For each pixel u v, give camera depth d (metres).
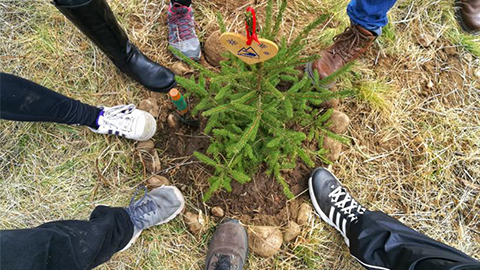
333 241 2.24
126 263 2.14
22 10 2.38
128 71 2.16
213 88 1.65
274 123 1.63
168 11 2.27
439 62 2.59
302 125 2.21
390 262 1.77
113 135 2.26
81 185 2.23
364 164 2.38
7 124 2.25
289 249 2.20
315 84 1.76
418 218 2.31
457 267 1.39
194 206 2.21
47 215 2.19
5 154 2.24
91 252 1.43
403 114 2.46
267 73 1.57
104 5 1.66
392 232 1.84
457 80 2.57
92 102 2.30
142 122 2.09
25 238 1.22
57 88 2.30
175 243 2.18
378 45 2.55
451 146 2.43
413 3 2.63
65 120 1.86
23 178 2.23
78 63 2.34
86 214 2.19
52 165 2.24
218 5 2.54
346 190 2.25
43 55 2.34
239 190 2.19
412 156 2.42
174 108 2.28
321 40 2.49
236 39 1.09
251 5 2.56
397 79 2.53
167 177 2.24
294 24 2.55
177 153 2.25
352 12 1.94
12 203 2.19
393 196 2.35
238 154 1.85
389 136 2.42
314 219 2.24
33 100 1.59
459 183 2.39
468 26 2.60
